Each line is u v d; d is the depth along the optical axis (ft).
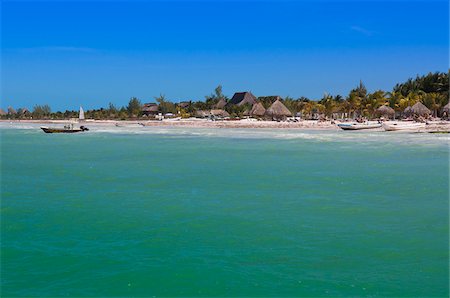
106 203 61.87
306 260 41.09
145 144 162.20
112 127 320.50
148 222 52.42
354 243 45.29
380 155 117.91
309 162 103.76
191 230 49.37
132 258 41.45
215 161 107.04
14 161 109.50
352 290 35.42
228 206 59.77
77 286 35.99
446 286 36.11
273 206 59.67
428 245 44.86
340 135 204.23
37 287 35.83
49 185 75.61
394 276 37.93
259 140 177.47
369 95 354.33
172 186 73.92
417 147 140.67
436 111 320.91
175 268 39.19
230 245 44.68
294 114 374.84
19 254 42.37
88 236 47.47
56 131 242.17
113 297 34.35
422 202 61.98
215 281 36.86
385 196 65.72
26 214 56.08
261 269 39.06
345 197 64.90
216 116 385.29
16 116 540.93
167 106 438.81
